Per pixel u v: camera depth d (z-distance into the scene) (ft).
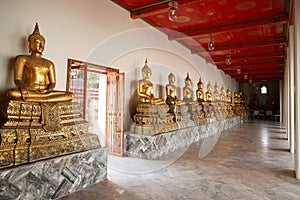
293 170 12.55
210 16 17.94
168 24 19.84
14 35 9.96
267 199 8.77
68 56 12.25
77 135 10.35
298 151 11.22
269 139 23.67
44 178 8.31
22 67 9.66
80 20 13.00
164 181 10.68
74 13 12.66
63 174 8.98
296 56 11.77
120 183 10.40
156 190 9.59
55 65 11.56
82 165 9.80
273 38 23.45
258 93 61.98
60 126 9.71
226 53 29.50
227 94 40.19
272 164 13.75
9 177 7.31
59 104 9.97
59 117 9.82
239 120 42.37
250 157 15.56
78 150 9.95
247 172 12.13
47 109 9.43
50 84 10.40
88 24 13.51
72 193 9.21
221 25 19.89
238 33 21.76
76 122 10.57
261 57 30.37
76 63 12.65
